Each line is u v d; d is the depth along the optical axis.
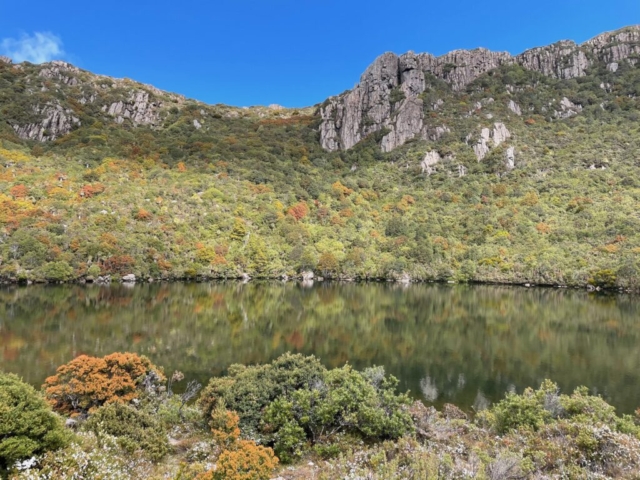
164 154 109.88
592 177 100.50
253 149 127.25
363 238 91.50
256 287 67.88
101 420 10.71
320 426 11.43
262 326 35.09
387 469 8.20
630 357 26.45
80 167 88.00
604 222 81.25
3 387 7.75
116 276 63.12
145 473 8.70
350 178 118.25
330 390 12.11
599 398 13.92
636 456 8.92
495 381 21.36
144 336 28.97
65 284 57.84
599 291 68.12
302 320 38.81
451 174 118.38
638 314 44.31
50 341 26.22
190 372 21.11
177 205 81.81
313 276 83.12
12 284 54.84
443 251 86.44
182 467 7.83
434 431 11.84
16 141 102.88
